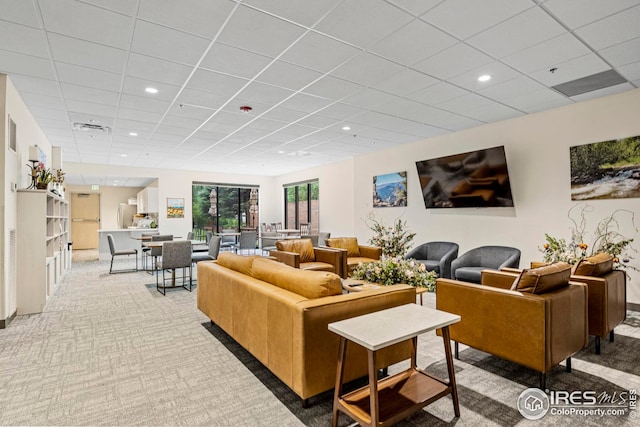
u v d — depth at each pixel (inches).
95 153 300.2
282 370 83.0
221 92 158.7
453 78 144.2
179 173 405.4
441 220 240.8
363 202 309.3
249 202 470.6
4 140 136.9
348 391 88.4
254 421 75.5
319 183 382.6
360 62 129.3
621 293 125.3
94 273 266.5
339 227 353.7
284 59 126.6
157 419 76.1
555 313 89.7
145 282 232.1
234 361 106.4
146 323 143.8
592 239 167.6
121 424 74.2
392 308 83.5
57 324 142.0
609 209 162.6
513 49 119.7
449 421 75.5
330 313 79.7
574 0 92.4
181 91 156.9
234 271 120.7
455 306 106.2
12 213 147.8
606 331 111.5
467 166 215.5
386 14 98.7
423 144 254.4
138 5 93.0
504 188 199.3
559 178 180.5
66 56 122.1
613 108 161.6
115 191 494.6
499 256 194.9
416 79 145.2
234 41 113.3
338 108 182.5
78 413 78.4
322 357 78.9
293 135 241.1
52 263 187.8
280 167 395.2
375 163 296.8
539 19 101.4
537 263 147.3
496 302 96.3
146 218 416.2
